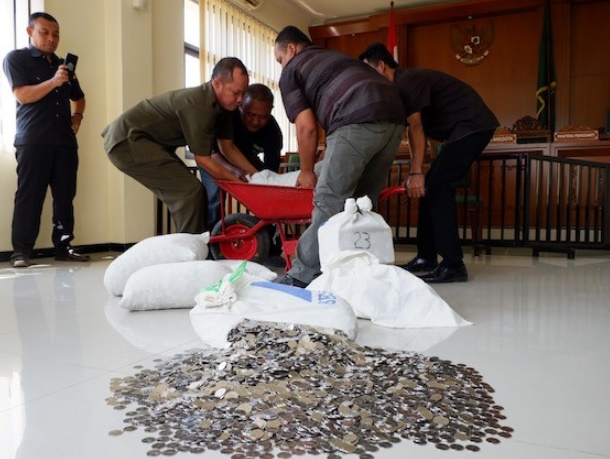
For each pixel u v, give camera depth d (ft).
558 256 13.62
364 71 7.10
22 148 10.79
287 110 7.51
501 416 3.05
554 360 4.21
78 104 11.98
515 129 18.51
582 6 23.80
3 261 11.47
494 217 18.01
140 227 14.70
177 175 9.50
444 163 8.46
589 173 14.10
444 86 8.42
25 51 11.04
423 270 9.77
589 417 3.06
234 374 3.53
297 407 3.00
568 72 23.65
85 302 6.70
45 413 3.08
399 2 25.58
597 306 6.62
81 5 13.47
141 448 2.63
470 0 24.67
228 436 2.70
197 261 6.52
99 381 3.65
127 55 14.21
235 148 9.68
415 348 4.53
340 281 5.67
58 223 11.66
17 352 4.39
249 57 21.45
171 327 5.29
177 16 16.65
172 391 3.28
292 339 4.03
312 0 25.21
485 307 6.52
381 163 7.64
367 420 2.85
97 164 14.05
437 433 2.78
